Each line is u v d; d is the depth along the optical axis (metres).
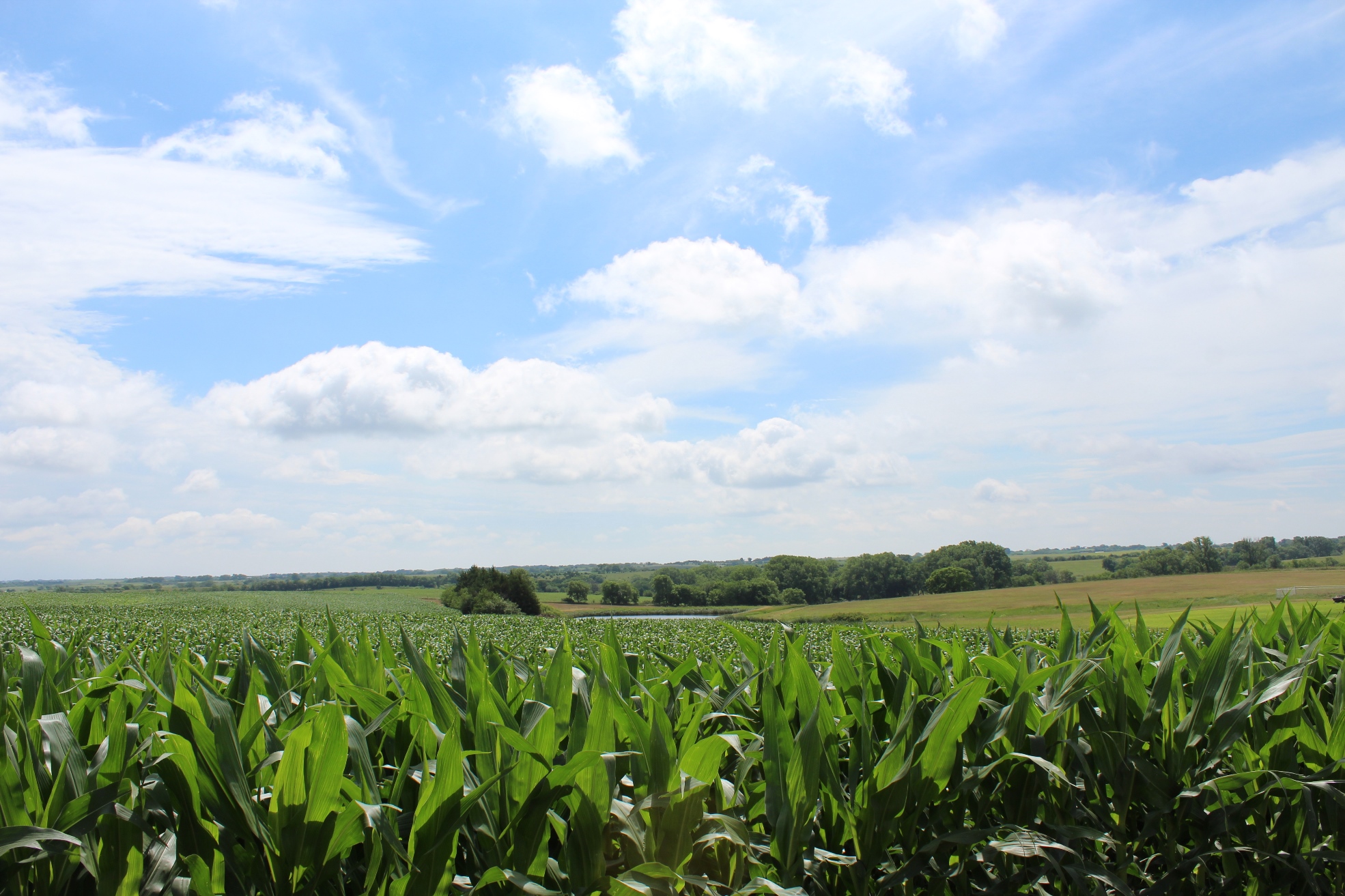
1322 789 2.10
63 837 1.24
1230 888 2.22
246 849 1.46
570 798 1.58
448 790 1.44
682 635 23.28
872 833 1.80
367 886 1.47
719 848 1.82
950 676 2.54
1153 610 44.00
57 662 2.42
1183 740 2.19
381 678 2.17
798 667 1.91
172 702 1.48
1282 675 2.23
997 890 2.00
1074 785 2.19
